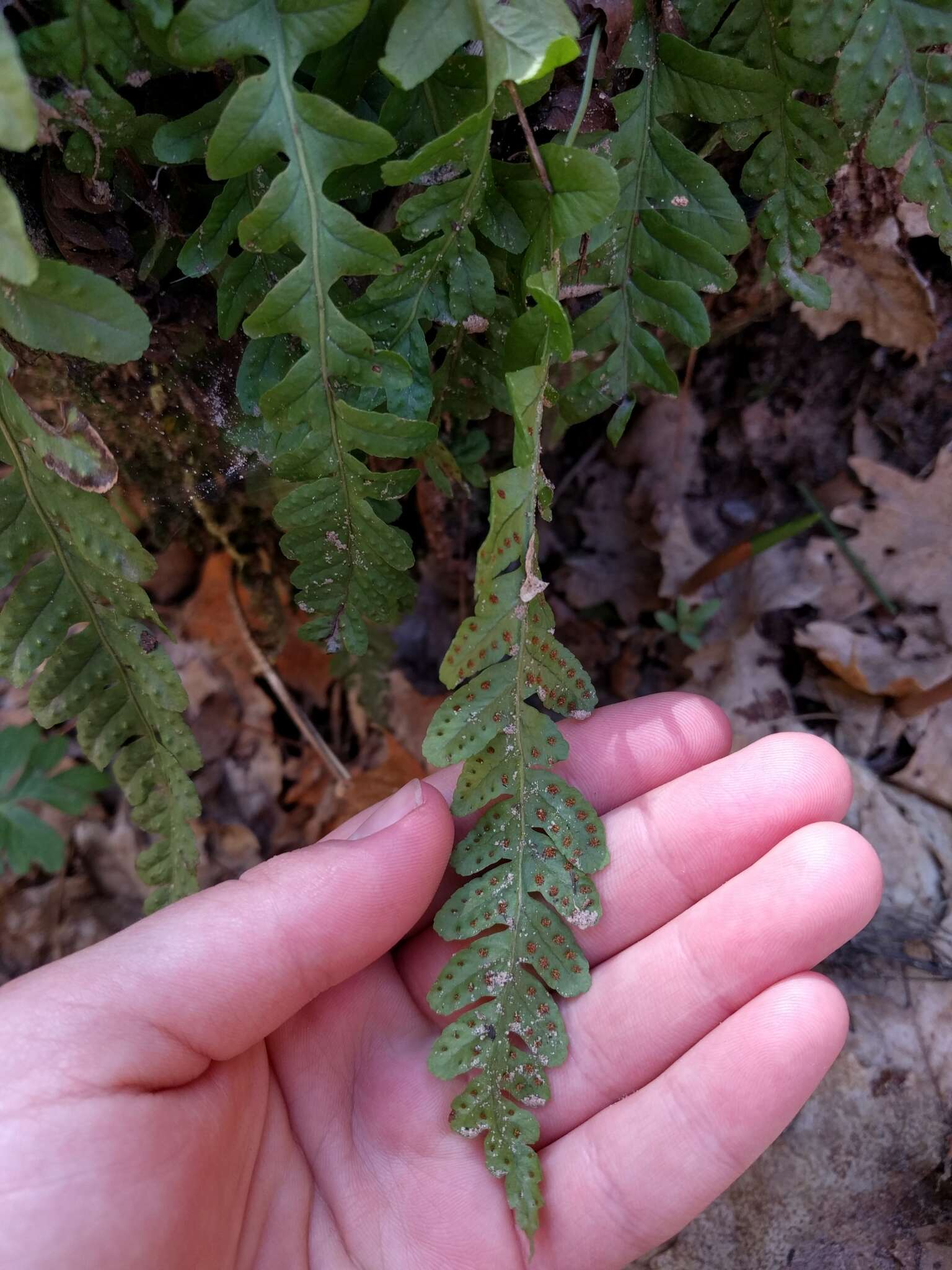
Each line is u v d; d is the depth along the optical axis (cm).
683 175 11
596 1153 14
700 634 21
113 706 13
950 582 20
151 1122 12
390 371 10
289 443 12
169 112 11
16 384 14
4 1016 12
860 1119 17
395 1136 15
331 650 12
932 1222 17
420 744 21
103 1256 11
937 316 18
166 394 14
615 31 11
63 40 9
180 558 21
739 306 18
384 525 11
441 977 13
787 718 21
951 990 18
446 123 10
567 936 13
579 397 12
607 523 22
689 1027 14
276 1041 15
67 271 9
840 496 20
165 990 12
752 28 11
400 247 12
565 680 13
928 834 19
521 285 12
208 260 11
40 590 12
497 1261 14
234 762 22
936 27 10
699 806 14
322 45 9
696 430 21
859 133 11
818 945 14
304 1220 14
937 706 19
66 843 22
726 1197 17
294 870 13
